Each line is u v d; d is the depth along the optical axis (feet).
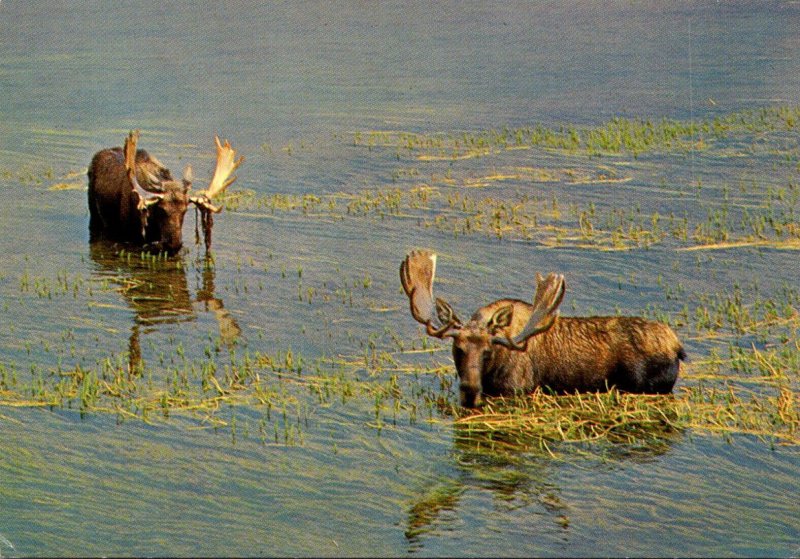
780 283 74.28
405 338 64.95
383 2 248.11
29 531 45.88
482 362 54.95
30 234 87.92
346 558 44.19
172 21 223.51
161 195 82.58
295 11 236.63
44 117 134.51
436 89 152.25
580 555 44.32
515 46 190.29
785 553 44.14
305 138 121.49
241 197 97.71
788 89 145.48
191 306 71.67
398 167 107.45
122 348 64.69
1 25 220.23
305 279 76.33
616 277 75.77
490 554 44.39
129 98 147.54
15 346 65.00
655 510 47.42
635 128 122.21
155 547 45.19
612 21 216.13
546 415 54.60
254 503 48.49
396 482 49.73
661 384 56.59
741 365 59.93
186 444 53.26
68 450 52.85
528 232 85.97
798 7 223.10
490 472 50.39
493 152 112.78
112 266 80.23
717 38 191.42
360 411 55.77
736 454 51.72
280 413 55.98
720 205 92.99
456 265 78.48
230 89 153.38
